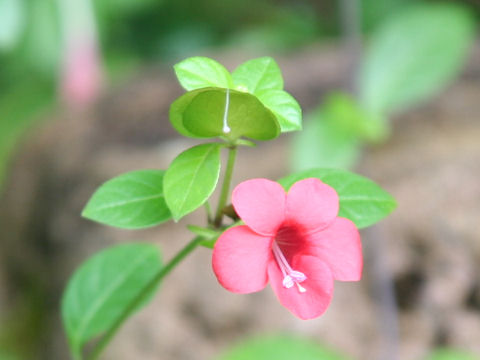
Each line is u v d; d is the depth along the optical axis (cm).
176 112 21
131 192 24
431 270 38
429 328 38
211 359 38
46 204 49
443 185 40
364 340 38
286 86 52
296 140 43
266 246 21
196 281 39
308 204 21
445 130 46
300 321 38
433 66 45
